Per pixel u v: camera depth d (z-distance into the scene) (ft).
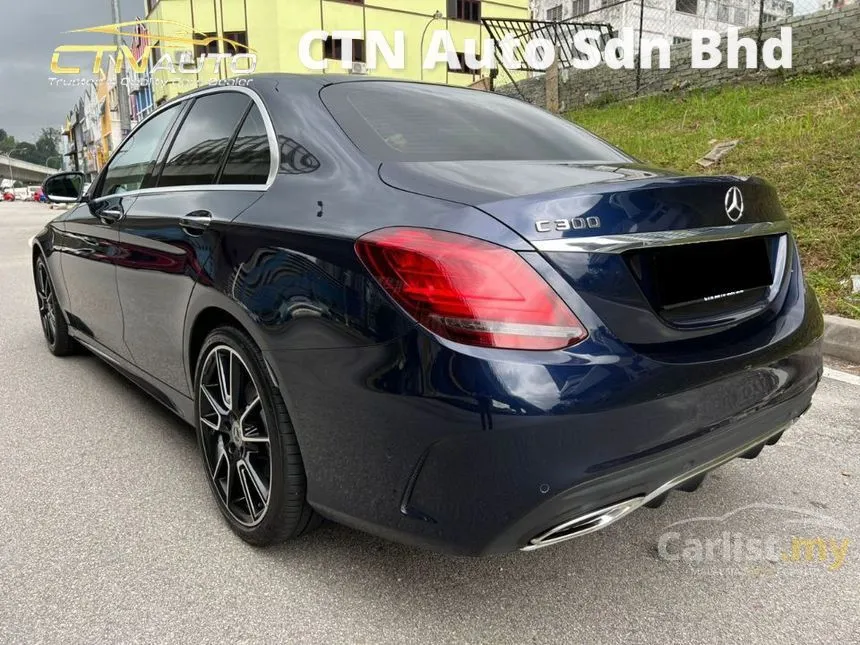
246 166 7.94
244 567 7.16
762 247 7.01
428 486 5.32
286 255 6.37
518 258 5.15
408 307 5.28
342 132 7.20
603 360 5.19
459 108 8.51
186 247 8.04
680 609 6.56
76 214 12.51
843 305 15.55
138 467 9.55
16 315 19.61
